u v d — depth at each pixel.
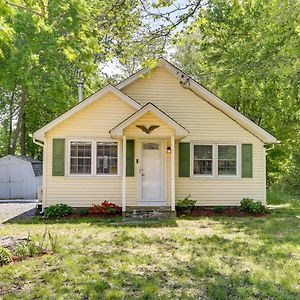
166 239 8.88
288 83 16.03
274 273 5.97
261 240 8.74
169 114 15.30
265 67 15.20
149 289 5.18
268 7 10.99
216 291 5.11
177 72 15.18
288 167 26.62
